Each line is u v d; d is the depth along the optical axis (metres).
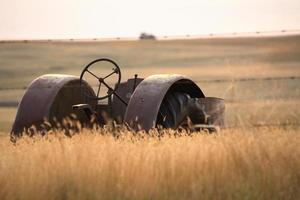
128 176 21.78
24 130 32.59
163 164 22.28
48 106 34.50
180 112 34.81
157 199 20.88
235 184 21.58
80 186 21.39
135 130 31.55
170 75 33.78
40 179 21.81
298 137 24.36
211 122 34.91
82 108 34.31
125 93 36.41
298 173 22.72
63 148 23.88
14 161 23.42
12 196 20.92
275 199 21.41
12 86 182.12
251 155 23.03
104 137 27.70
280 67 182.38
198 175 22.11
